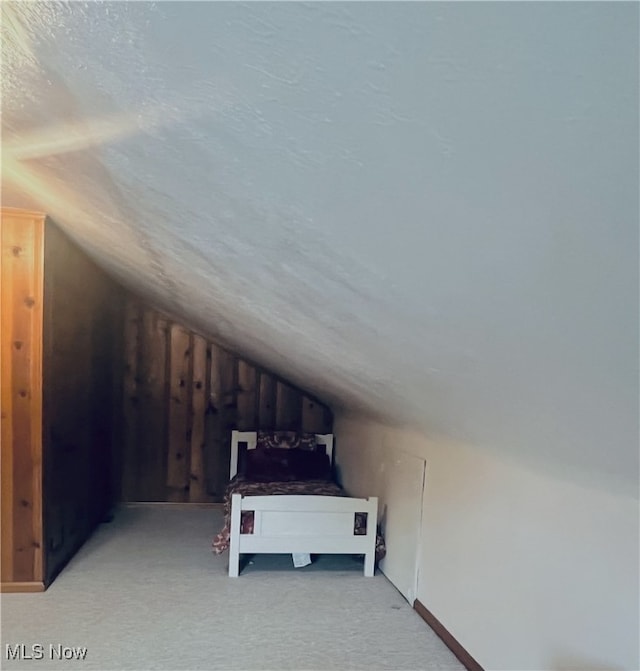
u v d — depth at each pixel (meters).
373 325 1.46
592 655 1.56
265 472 4.21
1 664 2.12
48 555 2.95
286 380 4.70
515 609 1.94
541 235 0.72
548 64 0.50
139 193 1.53
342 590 3.01
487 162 0.64
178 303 3.46
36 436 2.86
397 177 0.75
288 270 1.42
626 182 0.58
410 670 2.19
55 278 3.04
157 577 3.10
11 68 1.20
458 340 1.22
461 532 2.36
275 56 0.63
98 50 0.87
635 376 0.91
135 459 4.79
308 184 0.90
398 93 0.60
